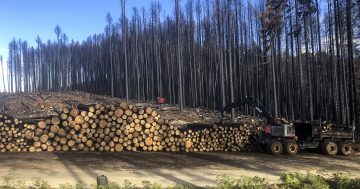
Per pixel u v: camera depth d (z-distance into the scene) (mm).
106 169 12484
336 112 30266
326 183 9945
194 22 48188
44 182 9375
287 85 36156
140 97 58156
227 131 18328
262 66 40719
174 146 17281
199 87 48188
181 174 12062
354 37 28094
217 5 41375
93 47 77062
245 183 9258
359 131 22484
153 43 55875
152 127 16969
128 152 16281
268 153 17438
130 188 9133
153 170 12602
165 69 54156
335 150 17469
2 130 15281
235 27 41938
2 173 11297
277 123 17969
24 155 14500
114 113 16422
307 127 18016
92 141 16188
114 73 65812
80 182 10391
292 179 9367
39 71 88125
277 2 32375
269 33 33719
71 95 60469
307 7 31453
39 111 36375
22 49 89750
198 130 17969
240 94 41656
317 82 34000
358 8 25250
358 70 30484
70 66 83188
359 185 9852
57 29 84500
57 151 15711
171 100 51094
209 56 46500
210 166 13719
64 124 15891
